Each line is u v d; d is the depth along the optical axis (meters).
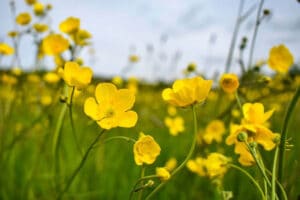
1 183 0.47
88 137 0.59
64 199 0.44
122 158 0.59
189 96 0.25
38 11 0.57
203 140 0.44
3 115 0.50
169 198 0.47
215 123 0.43
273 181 0.23
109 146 0.65
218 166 0.27
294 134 0.72
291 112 0.23
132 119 0.23
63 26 0.38
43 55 0.57
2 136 0.48
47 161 0.48
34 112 0.61
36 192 0.47
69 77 0.25
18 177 0.50
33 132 0.55
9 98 0.52
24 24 0.55
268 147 0.25
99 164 0.51
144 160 0.24
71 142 0.58
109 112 0.23
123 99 0.24
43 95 0.60
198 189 0.48
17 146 0.55
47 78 0.54
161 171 0.25
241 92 0.40
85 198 0.45
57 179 0.39
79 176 0.47
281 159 0.24
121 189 0.48
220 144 0.49
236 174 0.41
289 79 0.48
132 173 0.52
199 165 0.35
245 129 0.25
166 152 0.63
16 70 0.59
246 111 0.27
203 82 0.25
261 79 0.37
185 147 0.68
